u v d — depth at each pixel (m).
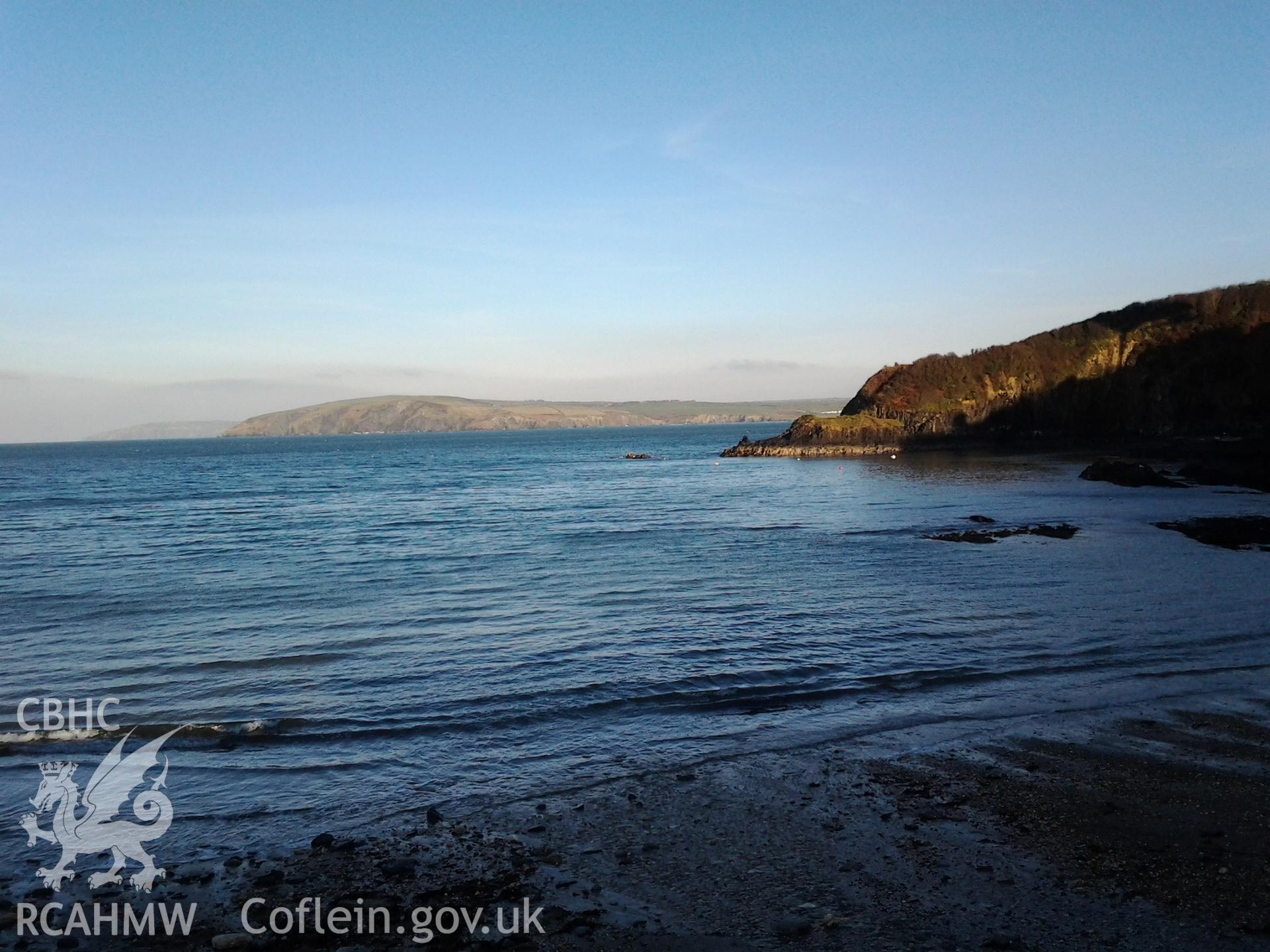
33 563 26.81
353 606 19.16
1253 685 12.16
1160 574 21.47
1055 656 13.92
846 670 13.34
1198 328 87.06
